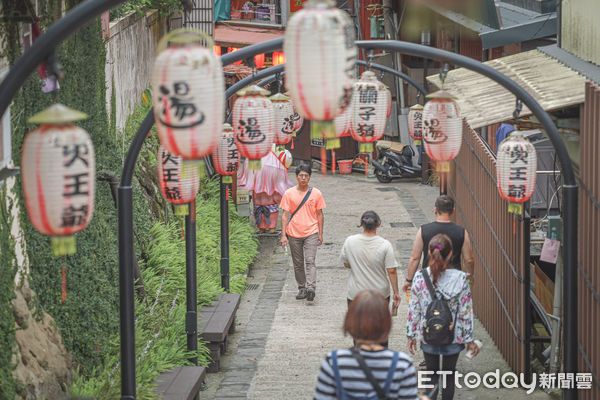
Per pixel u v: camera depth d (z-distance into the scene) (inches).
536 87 398.3
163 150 312.7
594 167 311.9
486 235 470.0
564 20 482.0
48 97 336.8
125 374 294.8
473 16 683.4
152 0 741.3
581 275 334.0
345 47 206.1
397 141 1025.5
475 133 502.0
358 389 193.9
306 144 1088.8
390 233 715.4
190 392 339.9
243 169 690.8
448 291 329.4
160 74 202.1
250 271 616.7
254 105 300.0
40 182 195.5
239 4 1030.4
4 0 282.0
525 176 323.9
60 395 303.7
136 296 433.1
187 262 395.2
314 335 472.1
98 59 456.1
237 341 465.1
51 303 325.7
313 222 529.3
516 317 398.3
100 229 405.4
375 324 195.0
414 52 299.4
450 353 334.0
